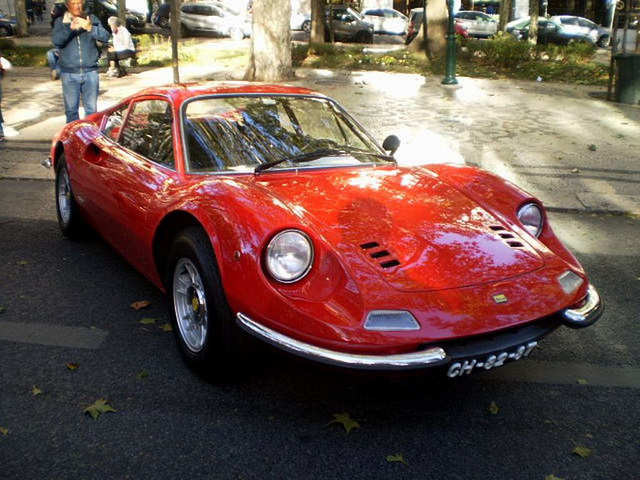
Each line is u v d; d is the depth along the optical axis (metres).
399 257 2.80
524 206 3.44
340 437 2.79
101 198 4.15
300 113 4.08
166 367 3.30
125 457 2.59
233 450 2.67
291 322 2.56
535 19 24.75
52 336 3.59
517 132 10.02
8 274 4.45
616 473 2.61
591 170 7.95
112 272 4.55
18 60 18.39
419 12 26.30
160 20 34.00
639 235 5.86
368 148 4.10
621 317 4.15
